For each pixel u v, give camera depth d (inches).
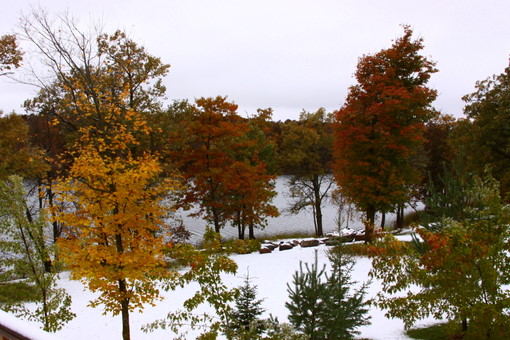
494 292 301.3
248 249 363.6
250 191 979.9
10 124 737.0
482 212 320.8
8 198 361.7
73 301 579.8
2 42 674.8
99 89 472.4
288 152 1381.6
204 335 310.0
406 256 380.8
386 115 771.4
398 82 797.2
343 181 855.1
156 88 786.8
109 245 363.6
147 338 439.5
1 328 95.4
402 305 367.2
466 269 301.9
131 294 343.0
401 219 1407.5
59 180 353.4
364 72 835.4
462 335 366.6
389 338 395.5
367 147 796.0
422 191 1483.8
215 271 346.3
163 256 366.3
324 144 1380.4
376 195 821.9
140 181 350.3
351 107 819.4
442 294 334.0
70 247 335.0
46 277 385.1
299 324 271.7
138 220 351.6
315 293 270.2
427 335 394.6
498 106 1030.4
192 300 342.0
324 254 776.3
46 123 925.2
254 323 275.3
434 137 1638.8
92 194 343.6
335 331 276.5
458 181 409.1
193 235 1341.0
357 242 862.5
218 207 928.3
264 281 629.3
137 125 421.7
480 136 1022.4
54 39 478.3
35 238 371.2
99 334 456.1
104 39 670.5
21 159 693.3
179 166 858.8
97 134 431.5
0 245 365.4
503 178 944.9
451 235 316.2
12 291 381.4
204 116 847.1
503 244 301.3
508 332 281.9
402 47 828.6
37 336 85.0
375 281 589.0
